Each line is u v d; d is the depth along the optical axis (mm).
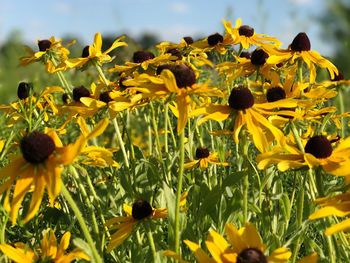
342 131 815
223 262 467
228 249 475
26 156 506
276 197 622
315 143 535
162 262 572
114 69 808
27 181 502
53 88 815
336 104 906
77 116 760
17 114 795
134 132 1205
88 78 1204
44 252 543
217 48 904
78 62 778
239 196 593
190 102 575
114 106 630
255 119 583
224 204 599
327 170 523
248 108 587
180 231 589
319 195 528
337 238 583
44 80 1269
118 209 715
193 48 923
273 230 609
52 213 715
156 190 703
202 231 613
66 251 673
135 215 592
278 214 656
